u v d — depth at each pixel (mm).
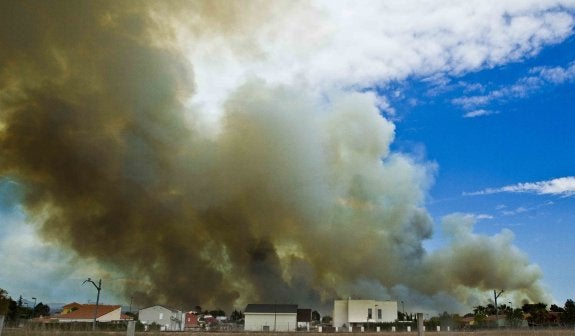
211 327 80875
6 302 60125
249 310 76750
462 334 37500
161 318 75188
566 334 33625
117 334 32969
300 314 82062
